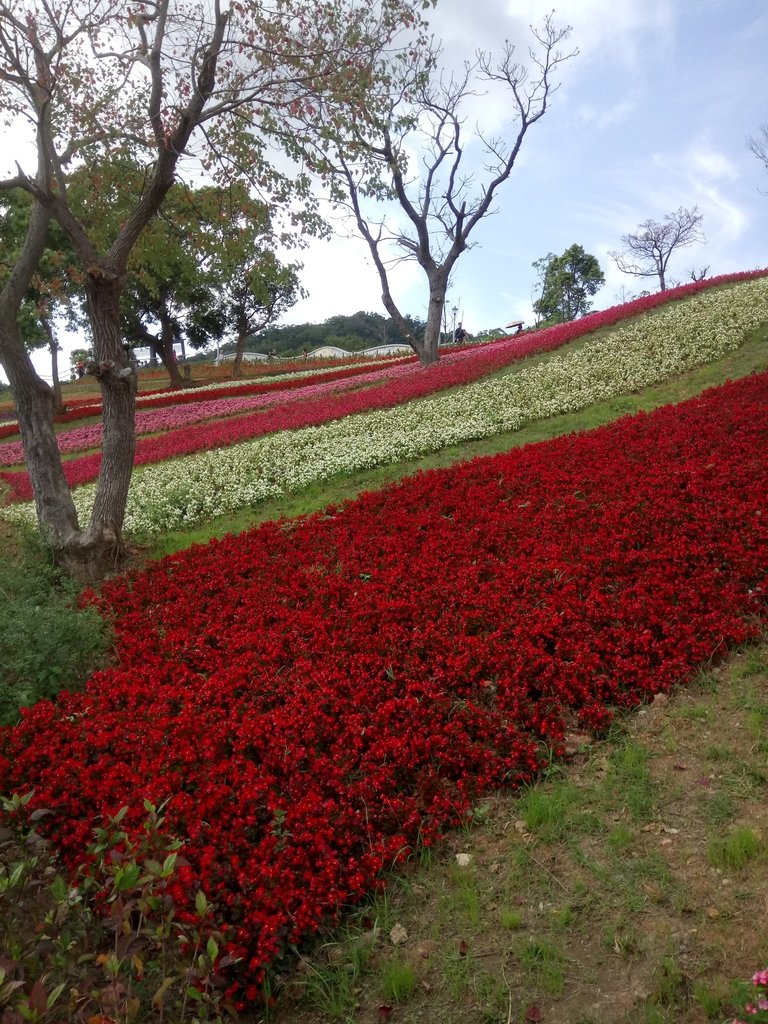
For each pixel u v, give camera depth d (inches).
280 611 294.7
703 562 279.4
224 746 208.8
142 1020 130.6
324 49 366.9
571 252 2297.0
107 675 262.5
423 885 165.5
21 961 124.5
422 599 279.4
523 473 416.8
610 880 155.1
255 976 141.5
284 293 1920.5
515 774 192.5
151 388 1919.3
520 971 138.5
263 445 692.1
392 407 804.6
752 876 148.5
